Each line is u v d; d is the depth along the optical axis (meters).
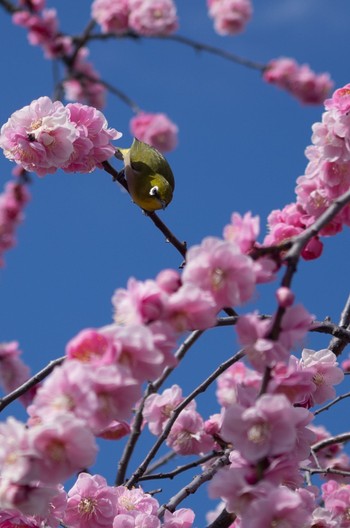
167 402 8.02
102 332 3.77
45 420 3.71
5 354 12.06
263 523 3.93
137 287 3.98
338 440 8.12
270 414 3.93
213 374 7.16
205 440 8.09
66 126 6.50
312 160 6.48
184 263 6.66
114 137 7.12
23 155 6.62
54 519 5.66
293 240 4.29
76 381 3.63
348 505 7.35
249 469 4.13
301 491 5.46
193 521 6.50
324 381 6.10
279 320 4.03
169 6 18.19
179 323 3.96
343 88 6.27
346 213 6.36
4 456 3.83
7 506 4.04
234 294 4.03
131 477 7.28
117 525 6.00
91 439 3.71
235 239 4.38
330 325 6.50
